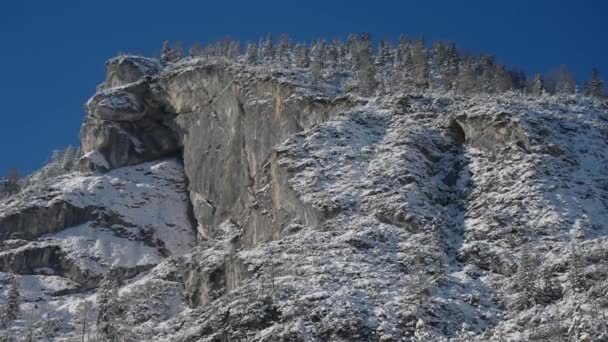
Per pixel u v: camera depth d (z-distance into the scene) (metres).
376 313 79.50
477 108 122.75
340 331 76.81
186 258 124.12
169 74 164.00
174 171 160.38
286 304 80.75
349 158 113.56
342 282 85.50
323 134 119.00
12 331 108.31
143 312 111.19
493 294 86.94
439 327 79.19
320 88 140.62
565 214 99.19
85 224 143.00
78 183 151.25
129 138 165.12
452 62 164.88
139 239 142.12
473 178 111.19
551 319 77.69
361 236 94.94
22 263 134.25
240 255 97.88
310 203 103.69
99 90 183.50
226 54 183.25
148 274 129.12
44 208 143.00
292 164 111.88
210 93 154.00
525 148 113.56
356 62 159.38
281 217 107.56
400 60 176.88
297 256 92.69
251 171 136.00
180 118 161.38
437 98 131.00
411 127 121.31
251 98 141.88
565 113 127.81
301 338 75.62
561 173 108.38
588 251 89.62
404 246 94.06
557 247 92.62
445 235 98.38
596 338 71.62
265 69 147.62
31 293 127.00
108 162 161.75
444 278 88.19
